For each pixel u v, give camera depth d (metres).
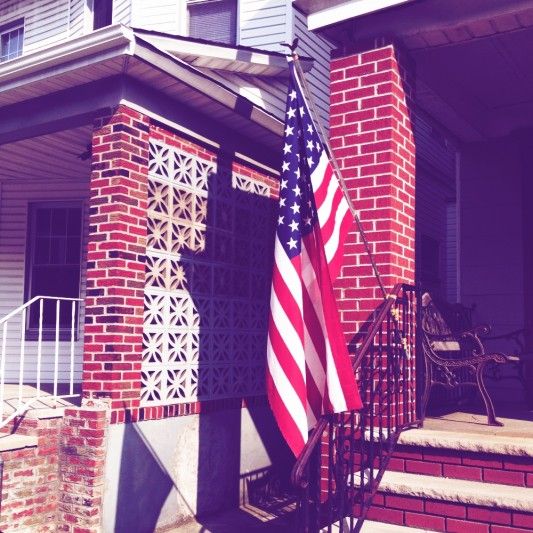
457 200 8.00
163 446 5.91
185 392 6.34
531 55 6.02
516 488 4.02
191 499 6.21
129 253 5.62
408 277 5.12
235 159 7.38
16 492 5.04
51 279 9.27
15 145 7.45
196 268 6.68
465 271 7.83
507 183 7.71
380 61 5.09
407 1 4.79
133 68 5.60
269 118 7.05
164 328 6.11
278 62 7.41
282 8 9.26
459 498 3.94
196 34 9.78
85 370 5.54
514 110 7.52
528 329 6.87
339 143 5.18
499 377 7.02
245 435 7.08
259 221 7.83
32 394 6.99
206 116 6.75
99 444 5.25
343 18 5.07
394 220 4.93
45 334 9.22
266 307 7.82
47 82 5.92
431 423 5.12
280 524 6.18
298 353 3.69
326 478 4.72
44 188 9.32
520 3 4.66
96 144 5.79
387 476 4.35
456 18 4.88
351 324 4.92
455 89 6.72
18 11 11.74
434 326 5.77
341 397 3.77
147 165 5.93
